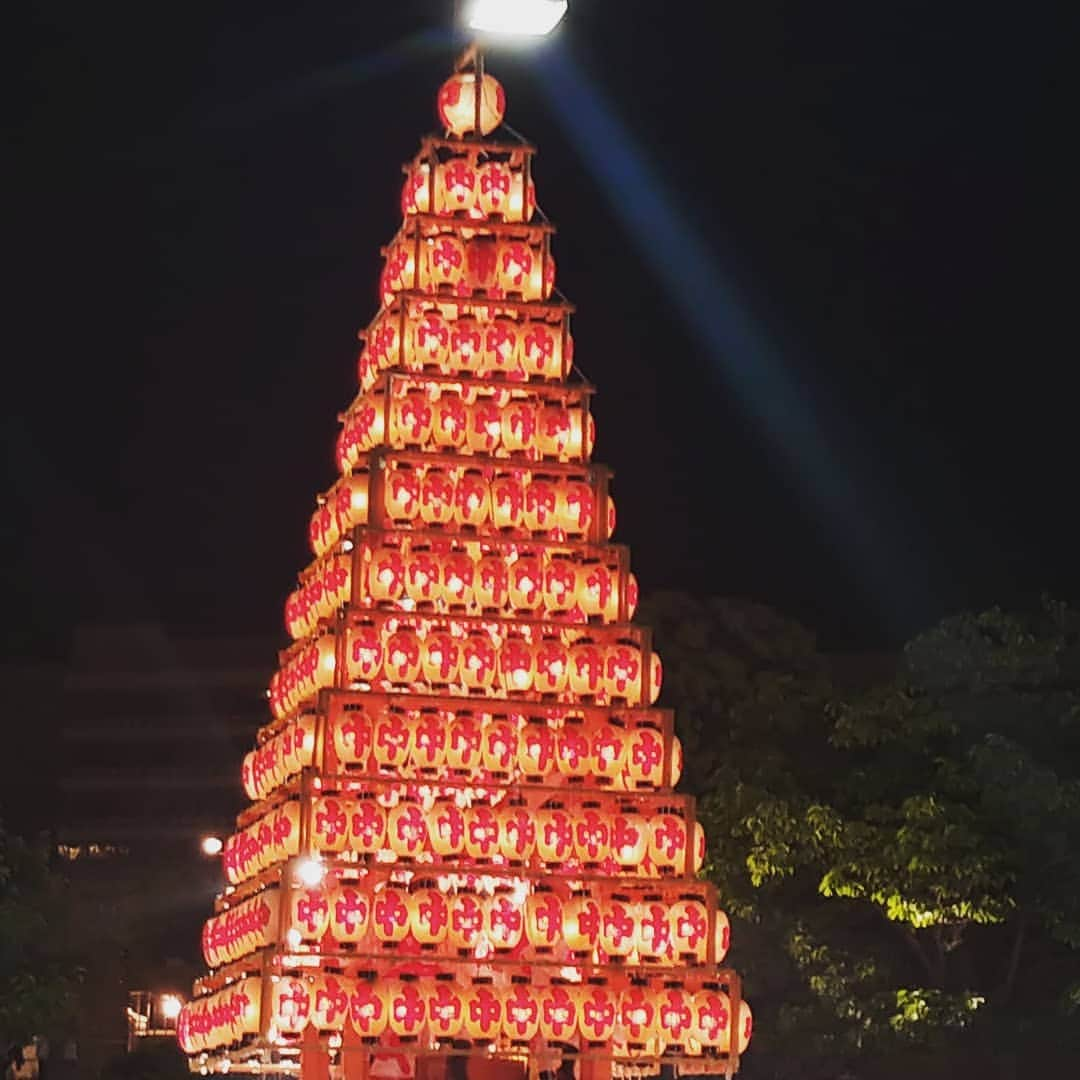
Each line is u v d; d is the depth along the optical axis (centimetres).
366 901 1681
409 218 1906
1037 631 2352
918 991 2117
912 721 2283
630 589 1820
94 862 3947
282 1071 1938
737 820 2238
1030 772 2134
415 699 1744
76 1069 3061
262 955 1669
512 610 1798
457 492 1802
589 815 1742
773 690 2416
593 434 1869
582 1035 1702
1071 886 2141
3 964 2270
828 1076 2298
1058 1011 2212
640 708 1792
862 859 2159
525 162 1934
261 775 1867
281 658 1972
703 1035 1728
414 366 1844
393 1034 1669
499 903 1702
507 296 1884
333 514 1895
